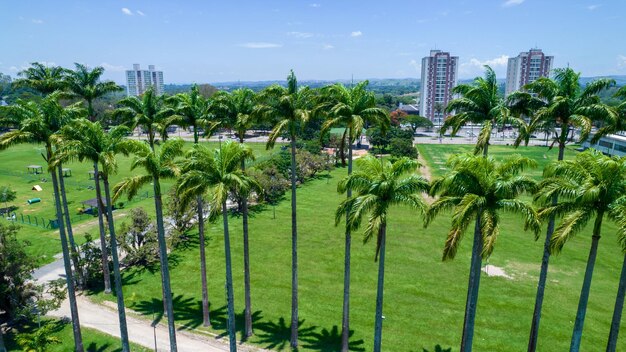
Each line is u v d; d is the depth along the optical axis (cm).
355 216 2453
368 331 3603
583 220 2236
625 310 3984
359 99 2991
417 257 5288
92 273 4372
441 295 4269
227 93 3681
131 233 4862
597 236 2311
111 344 3362
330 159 11656
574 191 2233
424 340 3478
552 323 3747
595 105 2786
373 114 2970
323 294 4275
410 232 6275
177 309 3969
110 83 4669
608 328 3697
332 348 3366
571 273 4853
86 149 2936
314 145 11925
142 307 4006
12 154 13050
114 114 4097
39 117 3266
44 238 5697
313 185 9350
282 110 3158
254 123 3447
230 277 3022
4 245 3509
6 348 3266
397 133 14812
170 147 2823
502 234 6222
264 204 7550
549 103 3025
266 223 6556
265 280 4588
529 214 2223
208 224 6353
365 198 2469
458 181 2322
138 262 4909
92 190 8669
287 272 4800
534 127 3003
